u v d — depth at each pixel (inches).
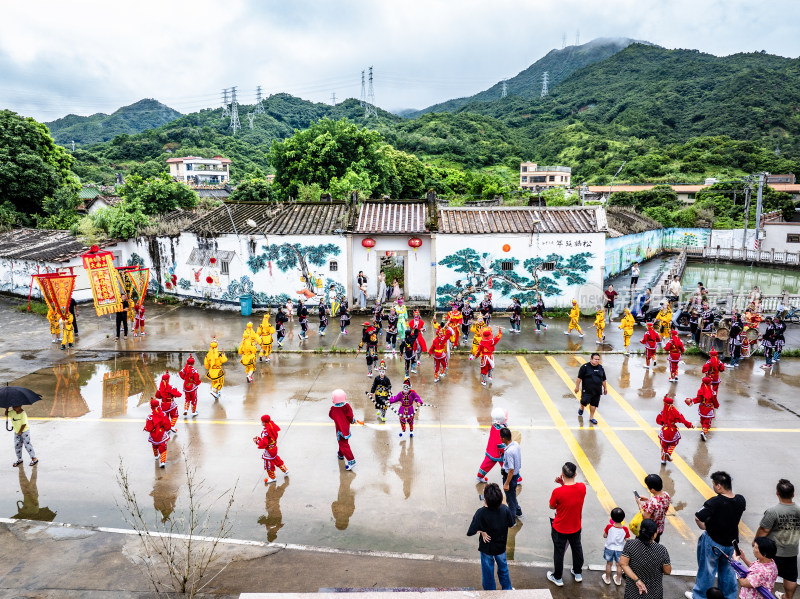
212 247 987.3
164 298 1074.1
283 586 284.4
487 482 393.7
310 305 952.3
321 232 932.6
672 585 288.2
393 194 2317.9
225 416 514.0
